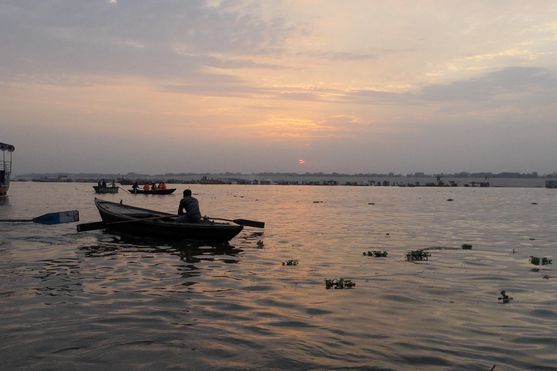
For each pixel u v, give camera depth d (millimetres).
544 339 6719
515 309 8227
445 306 8391
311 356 5977
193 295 8953
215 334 6742
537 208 41906
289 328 7078
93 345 6230
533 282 10422
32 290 9109
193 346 6250
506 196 76562
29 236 17125
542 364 5840
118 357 5836
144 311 7824
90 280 10102
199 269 11578
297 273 11195
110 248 14758
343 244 16516
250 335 6727
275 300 8656
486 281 10492
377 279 10578
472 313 7969
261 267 11945
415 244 16766
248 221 19406
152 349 6117
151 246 15375
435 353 6152
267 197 62594
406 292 9367
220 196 63781
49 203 40969
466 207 43188
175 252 14242
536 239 18625
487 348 6359
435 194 84250
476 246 16359
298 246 15883
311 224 24484
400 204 47938
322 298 8836
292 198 60625
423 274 11195
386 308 8219
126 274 10828
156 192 62625
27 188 97062
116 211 20750
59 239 16516
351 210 37062
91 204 39531
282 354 6016
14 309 7801
